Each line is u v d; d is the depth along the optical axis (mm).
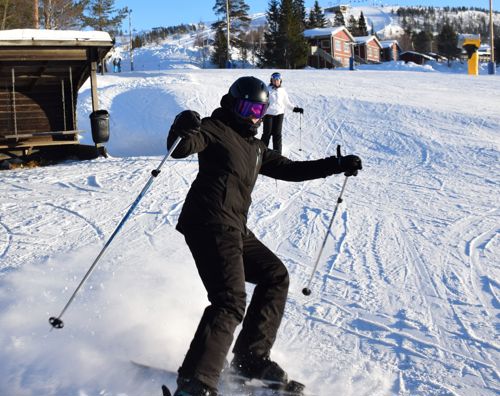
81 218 6902
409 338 3652
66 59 11242
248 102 2904
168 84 18953
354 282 4684
